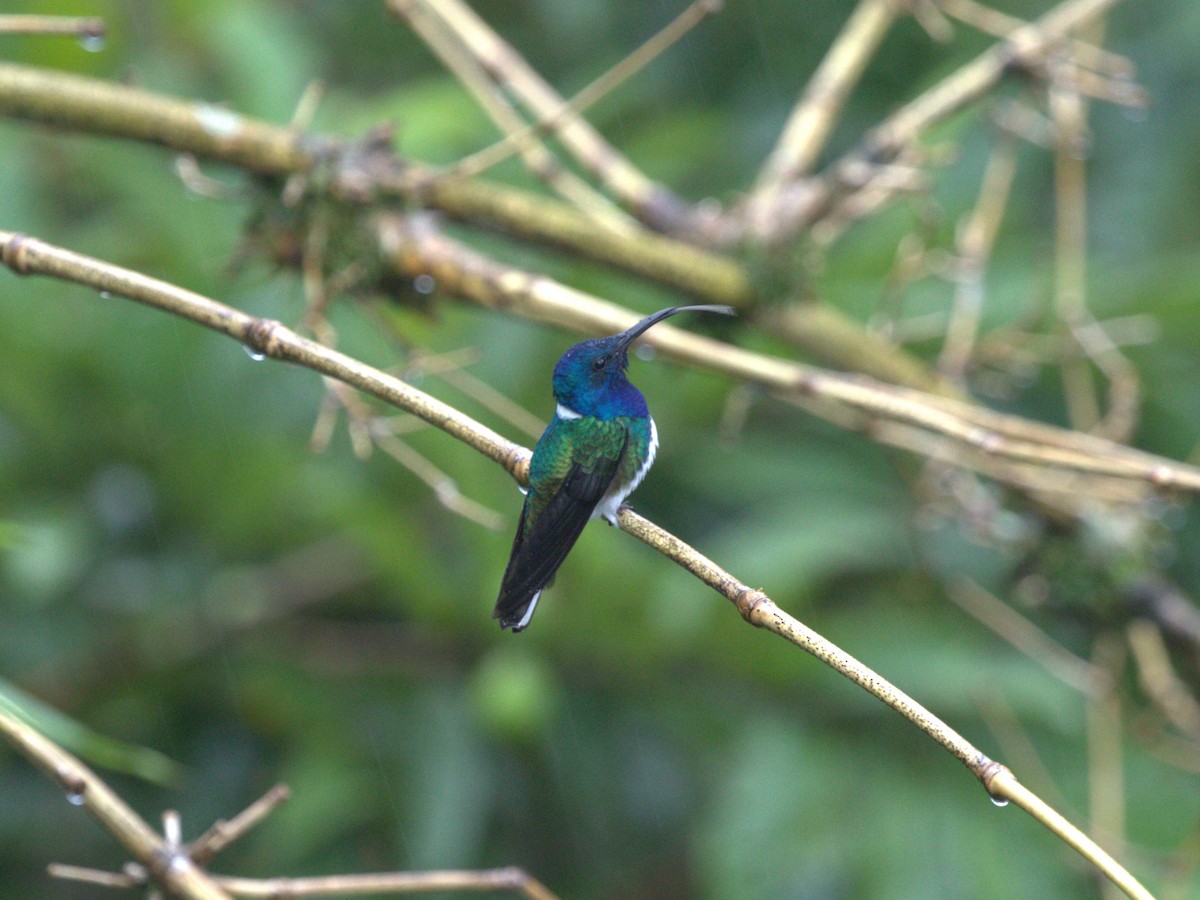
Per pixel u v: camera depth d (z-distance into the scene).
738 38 13.19
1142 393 11.25
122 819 5.66
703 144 11.81
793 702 10.05
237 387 10.39
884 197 9.49
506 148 7.98
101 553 10.84
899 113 9.48
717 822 9.60
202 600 10.65
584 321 7.99
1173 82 12.22
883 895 9.26
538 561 6.10
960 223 11.40
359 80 12.99
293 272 8.55
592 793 10.25
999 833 9.52
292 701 10.28
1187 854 8.61
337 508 9.80
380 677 10.38
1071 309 9.63
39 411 10.45
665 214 9.58
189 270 10.25
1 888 10.09
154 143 8.17
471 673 10.38
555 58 13.20
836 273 11.64
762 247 9.22
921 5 9.78
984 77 9.48
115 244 10.43
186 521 10.95
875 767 9.84
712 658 10.02
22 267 5.56
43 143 10.72
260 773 10.49
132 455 10.69
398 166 8.39
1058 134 9.69
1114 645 9.94
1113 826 9.02
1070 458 7.00
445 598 10.02
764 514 10.91
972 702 9.94
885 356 9.69
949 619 10.55
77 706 10.51
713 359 7.66
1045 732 10.28
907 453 10.28
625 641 9.95
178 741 10.60
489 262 8.27
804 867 9.32
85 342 10.29
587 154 9.73
